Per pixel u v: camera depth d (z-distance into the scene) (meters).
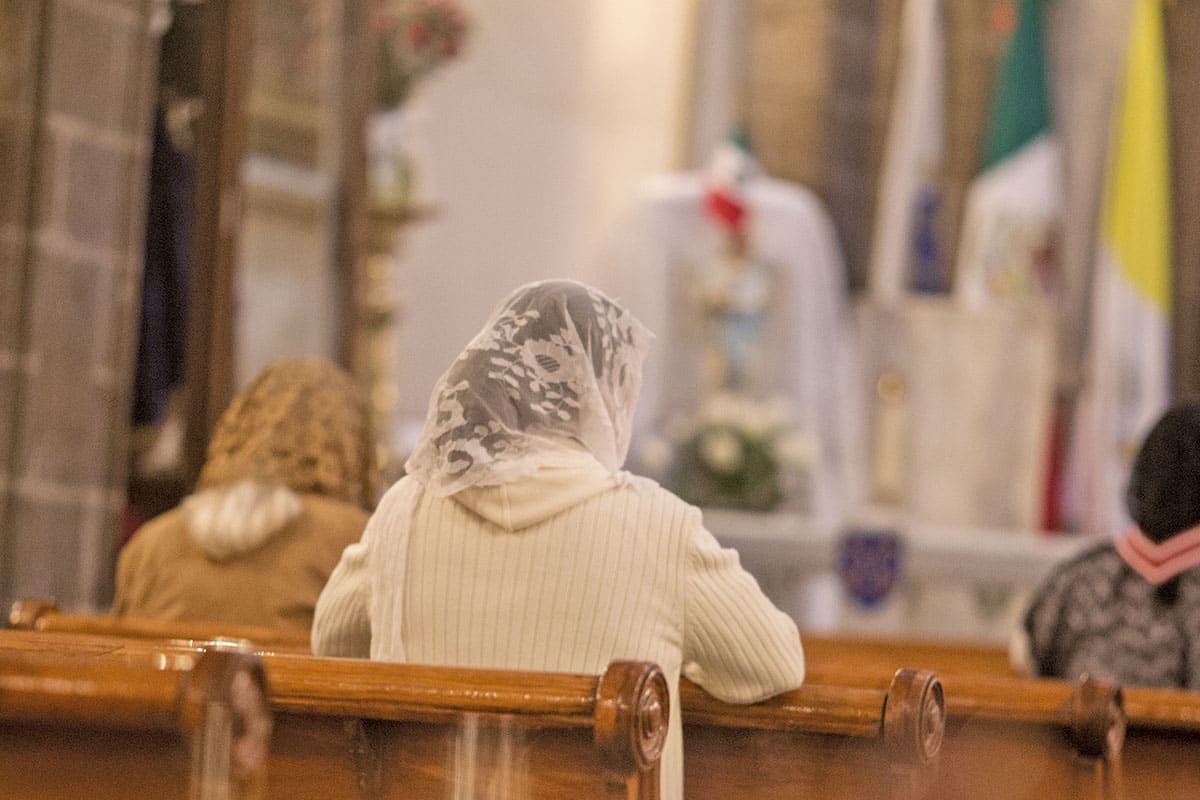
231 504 6.86
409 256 19.44
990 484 19.78
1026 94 20.52
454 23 17.17
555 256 20.56
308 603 6.88
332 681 4.90
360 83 14.64
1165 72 20.83
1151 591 7.43
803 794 5.36
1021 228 20.48
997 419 19.83
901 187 20.17
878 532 17.61
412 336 19.47
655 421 18.45
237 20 12.67
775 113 20.00
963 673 14.38
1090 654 7.50
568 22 20.45
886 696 5.19
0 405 11.41
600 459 5.28
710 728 5.47
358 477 7.24
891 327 19.84
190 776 3.98
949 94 20.41
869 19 20.09
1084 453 20.27
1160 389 20.39
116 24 12.07
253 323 13.62
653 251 18.84
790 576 17.48
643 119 20.58
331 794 5.06
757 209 19.05
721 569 5.15
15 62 11.55
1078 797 6.25
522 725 4.85
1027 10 20.50
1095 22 20.84
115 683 3.96
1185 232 20.69
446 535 5.17
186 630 6.52
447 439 5.17
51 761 4.24
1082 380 20.45
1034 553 18.11
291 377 7.24
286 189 13.95
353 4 14.60
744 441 17.72
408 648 5.15
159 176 13.01
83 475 11.87
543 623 5.04
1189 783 6.88
